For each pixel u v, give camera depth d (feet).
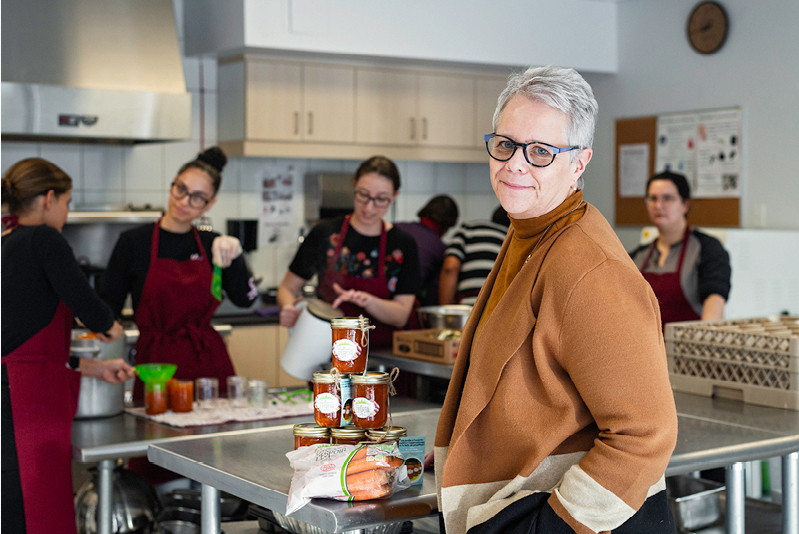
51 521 7.25
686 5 16.07
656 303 4.17
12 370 7.39
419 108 16.48
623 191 17.47
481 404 4.38
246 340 14.38
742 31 15.16
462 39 15.89
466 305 11.01
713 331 7.81
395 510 4.66
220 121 15.60
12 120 11.78
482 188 18.88
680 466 5.59
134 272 9.98
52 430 7.33
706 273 10.39
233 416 7.74
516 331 4.26
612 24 17.54
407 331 10.34
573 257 4.12
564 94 4.23
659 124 16.69
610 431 3.97
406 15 15.34
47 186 7.94
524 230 4.51
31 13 12.41
